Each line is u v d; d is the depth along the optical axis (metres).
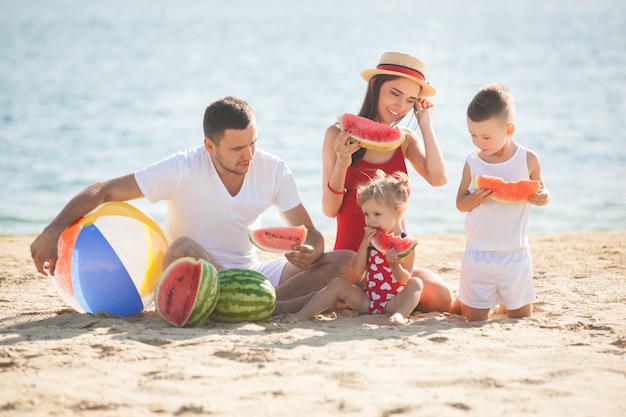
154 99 42.00
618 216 17.27
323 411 4.47
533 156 7.22
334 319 6.92
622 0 196.38
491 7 167.75
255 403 4.57
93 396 4.67
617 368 5.31
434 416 4.42
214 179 7.18
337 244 7.85
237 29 106.00
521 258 7.01
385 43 80.06
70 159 25.02
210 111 6.88
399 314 6.73
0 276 9.05
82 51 73.88
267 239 6.89
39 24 119.50
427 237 12.87
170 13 158.38
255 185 7.34
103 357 5.42
